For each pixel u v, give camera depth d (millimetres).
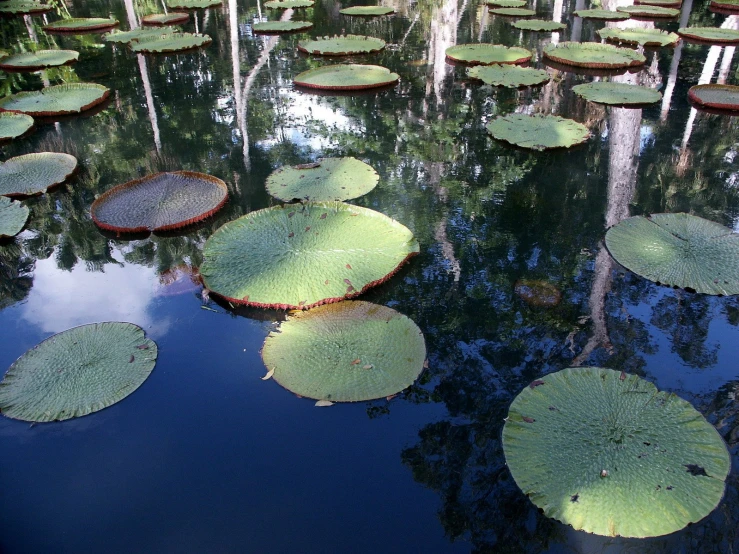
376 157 3818
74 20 7598
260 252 2641
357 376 2035
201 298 2479
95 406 1947
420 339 2199
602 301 2445
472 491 1682
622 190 3365
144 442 1835
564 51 6016
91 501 1661
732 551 1488
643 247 2750
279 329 2248
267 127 4352
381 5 8469
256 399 1981
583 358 2158
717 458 1708
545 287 2543
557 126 4152
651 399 1904
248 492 1690
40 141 4191
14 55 6086
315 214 2902
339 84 5105
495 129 4141
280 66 5824
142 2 8555
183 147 4039
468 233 2947
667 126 4266
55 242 2934
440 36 6879
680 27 7332
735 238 2775
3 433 1852
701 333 2262
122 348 2180
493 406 1965
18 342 2266
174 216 3043
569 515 1580
